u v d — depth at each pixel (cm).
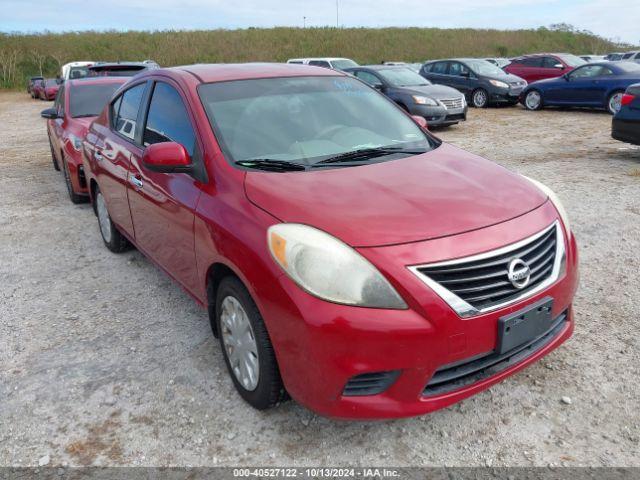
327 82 395
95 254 533
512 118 1425
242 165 305
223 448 265
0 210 703
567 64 1847
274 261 245
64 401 305
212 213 291
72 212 681
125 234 471
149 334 374
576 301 390
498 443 261
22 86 3688
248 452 262
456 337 233
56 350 358
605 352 327
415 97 1236
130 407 298
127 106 454
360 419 239
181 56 4275
